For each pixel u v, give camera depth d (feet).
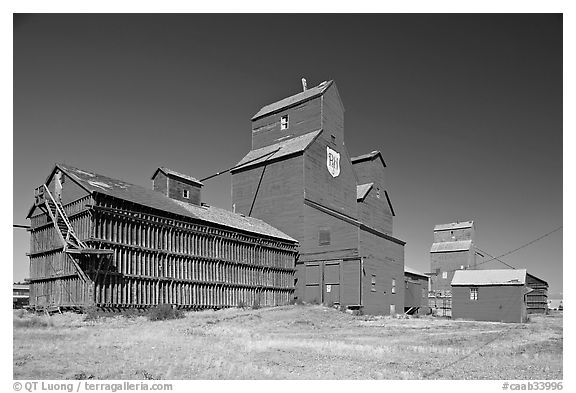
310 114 213.05
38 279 130.52
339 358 73.10
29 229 138.92
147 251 132.67
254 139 231.30
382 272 198.29
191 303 145.48
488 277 209.97
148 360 63.93
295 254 195.72
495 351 85.05
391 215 262.88
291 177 200.54
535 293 292.20
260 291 175.01
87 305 114.83
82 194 123.75
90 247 118.11
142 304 129.18
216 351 74.13
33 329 88.89
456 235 351.87
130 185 144.25
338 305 181.68
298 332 115.03
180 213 144.77
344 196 221.87
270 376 58.39
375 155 250.37
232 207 218.18
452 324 157.79
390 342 97.66
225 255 161.38
